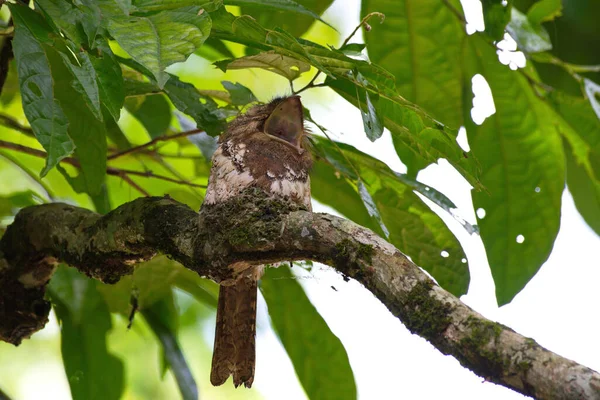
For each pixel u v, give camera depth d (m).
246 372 7.04
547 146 8.62
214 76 11.38
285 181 6.80
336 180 8.64
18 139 10.21
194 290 8.66
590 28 9.01
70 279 8.38
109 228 6.61
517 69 8.39
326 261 5.30
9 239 7.43
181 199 9.30
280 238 5.48
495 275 8.70
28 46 5.16
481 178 8.70
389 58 8.76
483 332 4.16
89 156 7.09
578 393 3.66
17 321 7.54
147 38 4.48
